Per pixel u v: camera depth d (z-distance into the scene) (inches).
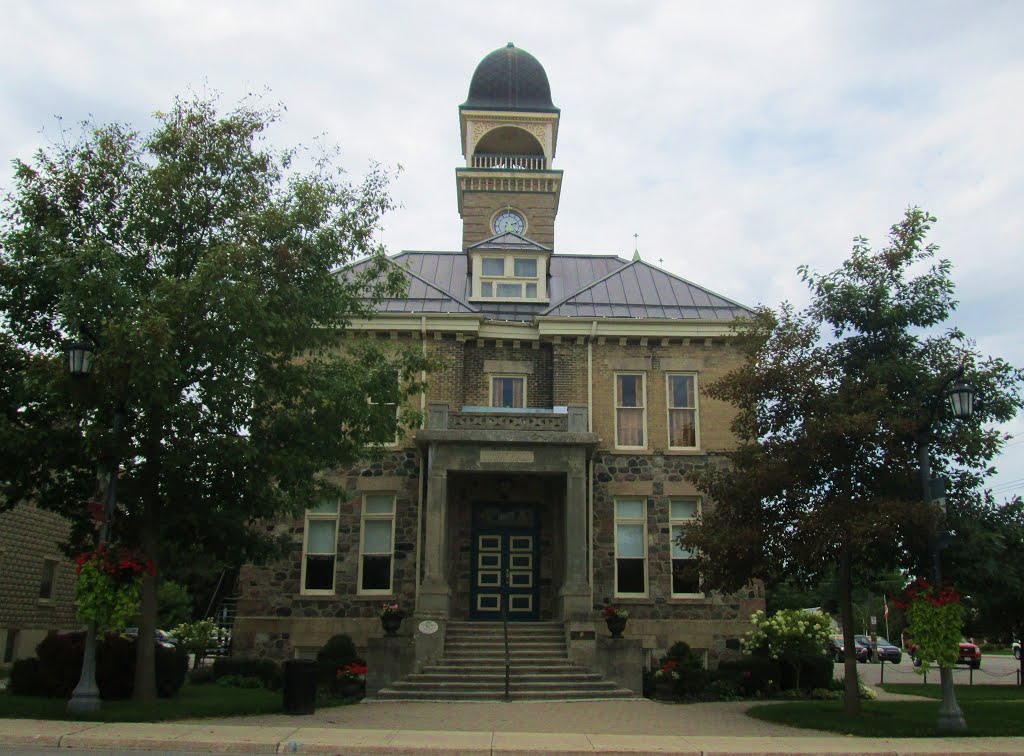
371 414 699.4
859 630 3075.8
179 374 586.6
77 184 660.1
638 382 1057.5
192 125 692.7
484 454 928.3
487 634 895.7
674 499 1022.4
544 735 540.1
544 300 1149.7
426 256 1286.9
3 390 631.2
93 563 576.4
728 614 984.3
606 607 875.4
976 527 638.5
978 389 652.7
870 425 612.4
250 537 719.7
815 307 688.4
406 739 508.1
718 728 605.3
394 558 978.7
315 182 729.0
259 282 656.4
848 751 494.3
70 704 564.1
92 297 597.6
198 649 1040.2
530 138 1804.9
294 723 581.0
